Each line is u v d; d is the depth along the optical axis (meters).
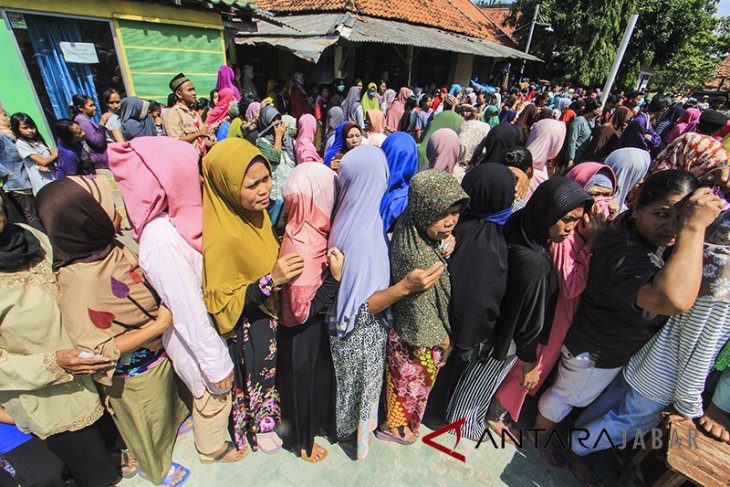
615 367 1.83
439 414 2.31
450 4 13.96
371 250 1.58
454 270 1.65
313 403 1.92
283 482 1.93
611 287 1.54
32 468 1.58
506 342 1.72
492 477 2.01
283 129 3.96
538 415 2.21
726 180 2.00
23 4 4.35
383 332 1.78
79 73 4.98
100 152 4.27
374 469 2.01
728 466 1.55
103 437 1.98
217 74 6.19
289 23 8.45
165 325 1.49
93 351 1.35
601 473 2.07
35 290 1.30
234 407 1.90
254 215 1.61
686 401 1.62
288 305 1.64
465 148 3.79
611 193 2.20
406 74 11.44
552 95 11.40
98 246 1.35
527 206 1.66
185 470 1.95
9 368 1.28
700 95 15.55
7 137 3.62
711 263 1.46
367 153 1.60
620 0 14.46
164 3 5.23
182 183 1.44
